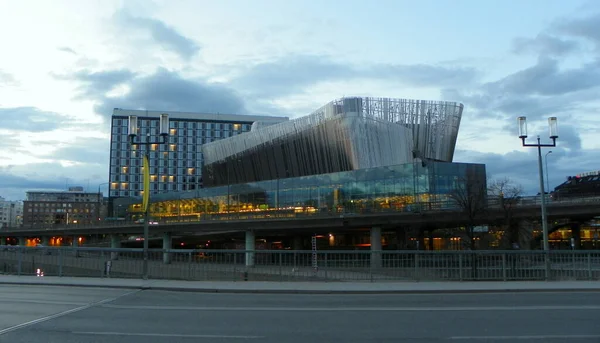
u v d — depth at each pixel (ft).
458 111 342.44
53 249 83.30
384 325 40.83
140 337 35.65
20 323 41.16
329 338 35.47
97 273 81.20
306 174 317.83
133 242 392.47
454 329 38.99
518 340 34.86
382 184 233.96
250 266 78.02
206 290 67.72
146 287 69.56
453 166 221.87
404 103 329.93
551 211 182.50
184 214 326.85
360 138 280.31
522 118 92.68
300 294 65.16
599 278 79.51
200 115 650.84
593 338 35.58
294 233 272.51
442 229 228.43
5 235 424.46
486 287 68.80
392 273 77.10
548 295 63.87
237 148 384.47
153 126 632.79
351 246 276.62
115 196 606.14
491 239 211.20
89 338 35.19
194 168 640.99
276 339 35.09
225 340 34.71
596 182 400.67
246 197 289.74
